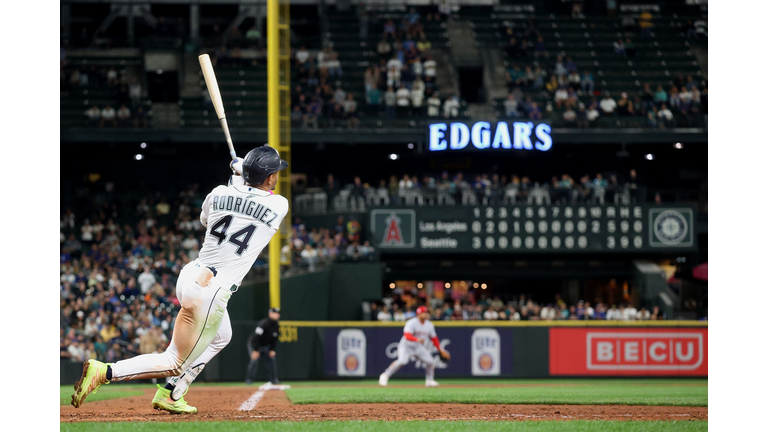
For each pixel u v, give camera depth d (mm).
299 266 31922
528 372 27203
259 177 7824
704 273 36031
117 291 28266
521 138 35156
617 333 27484
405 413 8883
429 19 45125
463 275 36625
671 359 27406
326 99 37844
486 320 30531
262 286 29656
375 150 39250
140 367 7688
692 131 36500
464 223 33812
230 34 43062
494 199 34375
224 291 7715
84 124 35375
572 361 27344
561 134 36094
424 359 20938
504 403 11242
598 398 12891
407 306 36688
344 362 26703
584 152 39344
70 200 37094
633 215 34125
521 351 27266
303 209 35000
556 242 33906
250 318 29203
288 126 33281
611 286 38500
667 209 34156
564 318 31172
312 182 39938
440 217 33812
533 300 39469
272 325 19672
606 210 34094
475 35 44250
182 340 7727
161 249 33375
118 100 36344
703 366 27359
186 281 7711
